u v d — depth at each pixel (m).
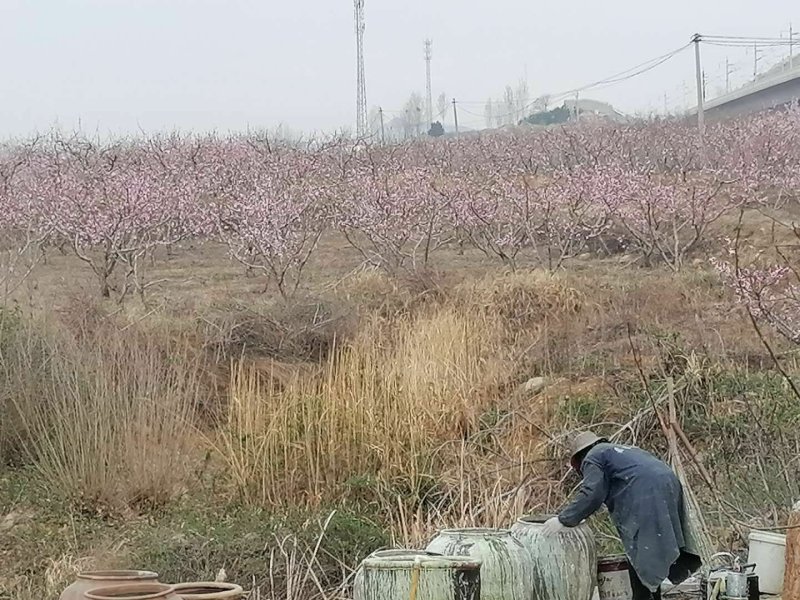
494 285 15.73
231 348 13.76
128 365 10.92
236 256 18.14
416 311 15.07
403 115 76.50
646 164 26.95
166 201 20.17
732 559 7.04
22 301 14.15
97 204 18.77
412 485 9.77
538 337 13.31
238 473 10.14
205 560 8.27
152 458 10.30
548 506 9.43
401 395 10.77
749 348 12.39
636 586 7.12
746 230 20.44
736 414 10.38
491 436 10.77
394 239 19.50
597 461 7.08
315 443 10.23
